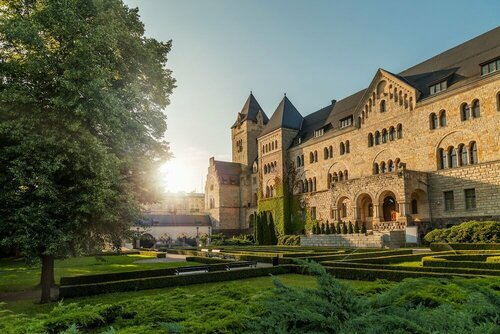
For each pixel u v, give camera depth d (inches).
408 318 176.6
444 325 171.2
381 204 1686.8
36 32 555.5
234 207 3427.7
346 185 1886.1
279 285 227.3
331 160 2255.2
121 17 821.9
